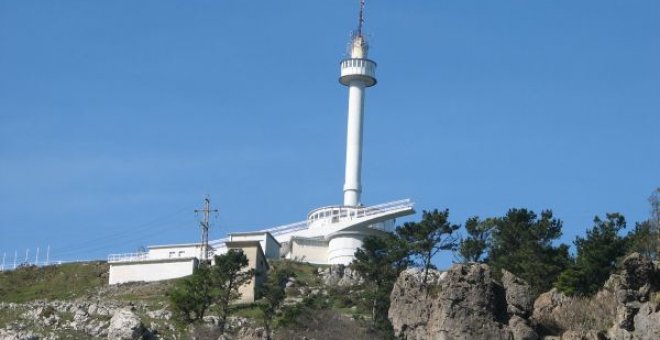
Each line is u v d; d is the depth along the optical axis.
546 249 118.12
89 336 130.62
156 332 130.62
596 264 106.00
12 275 174.38
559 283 105.38
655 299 87.19
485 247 129.25
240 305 140.00
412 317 97.19
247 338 122.12
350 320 128.75
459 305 91.94
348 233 173.00
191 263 165.62
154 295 155.75
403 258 135.62
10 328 133.38
